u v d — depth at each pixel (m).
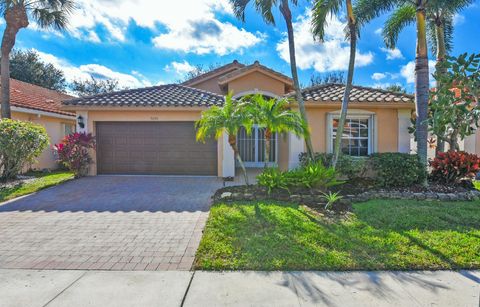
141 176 14.28
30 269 4.78
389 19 14.33
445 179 10.71
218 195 9.38
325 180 9.23
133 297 3.94
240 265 4.80
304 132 9.18
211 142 14.45
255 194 9.04
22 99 17.20
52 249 5.57
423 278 4.41
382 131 13.05
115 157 14.63
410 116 12.91
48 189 11.09
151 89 16.55
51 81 38.59
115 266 4.88
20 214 7.82
